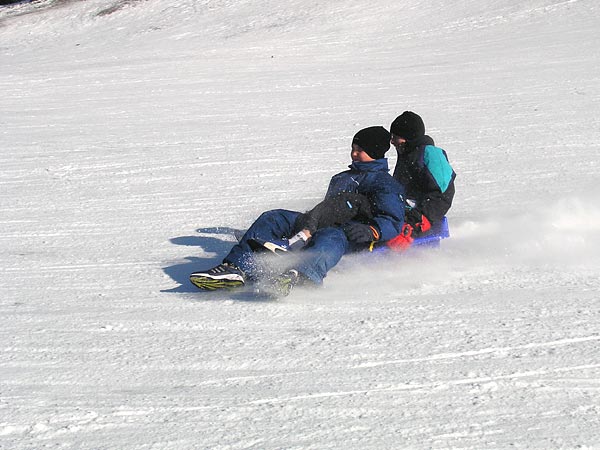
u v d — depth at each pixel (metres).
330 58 26.14
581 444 3.64
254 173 10.95
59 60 31.02
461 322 5.25
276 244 6.16
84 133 14.70
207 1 40.66
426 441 3.69
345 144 12.72
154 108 17.44
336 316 5.46
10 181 11.01
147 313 5.66
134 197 9.84
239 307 5.71
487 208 8.71
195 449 3.64
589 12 31.53
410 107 15.99
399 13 35.16
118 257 7.30
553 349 4.75
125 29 38.22
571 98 15.88
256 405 4.09
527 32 29.20
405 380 4.36
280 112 16.12
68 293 6.24
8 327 5.44
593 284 6.07
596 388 4.21
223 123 15.14
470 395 4.16
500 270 6.52
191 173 11.09
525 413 3.95
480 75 19.89
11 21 42.09
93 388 4.36
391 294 5.94
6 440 3.74
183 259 7.18
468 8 34.59
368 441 3.70
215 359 4.74
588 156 11.17
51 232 8.31
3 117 16.97
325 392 4.23
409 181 7.15
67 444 3.70
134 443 3.70
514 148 11.88
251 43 31.58
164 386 4.36
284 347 4.91
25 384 4.43
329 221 6.42
